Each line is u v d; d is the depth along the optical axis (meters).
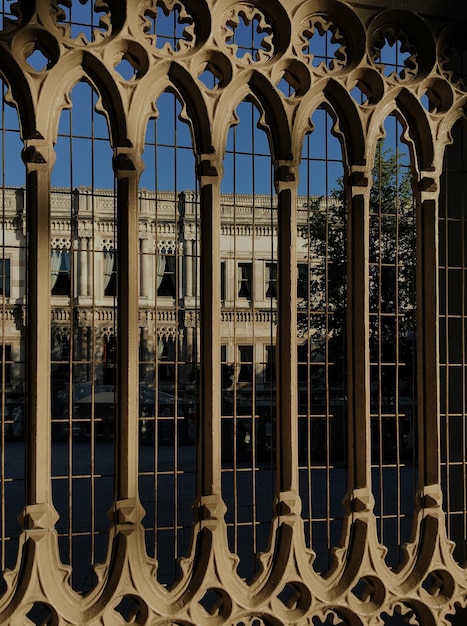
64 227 19.06
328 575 3.42
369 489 3.52
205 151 3.37
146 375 18.58
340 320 10.75
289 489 3.38
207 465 3.29
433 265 3.75
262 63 3.45
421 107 3.72
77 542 5.76
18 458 11.28
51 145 3.14
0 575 4.82
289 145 3.48
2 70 3.10
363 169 3.61
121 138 3.22
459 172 4.07
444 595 3.61
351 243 3.63
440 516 3.63
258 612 3.23
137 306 3.24
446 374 3.77
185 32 3.38
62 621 2.97
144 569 3.15
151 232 18.86
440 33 3.78
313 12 3.58
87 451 11.92
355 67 3.59
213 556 3.22
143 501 7.46
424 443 3.71
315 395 13.34
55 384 13.77
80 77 3.22
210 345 3.33
